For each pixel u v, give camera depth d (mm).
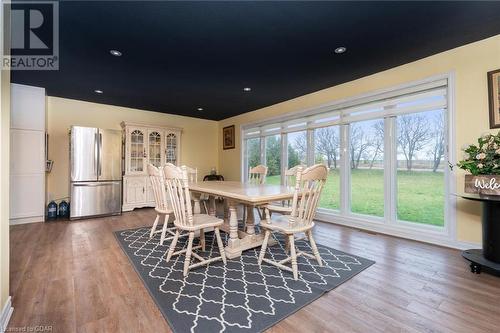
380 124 3314
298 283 1833
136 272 2008
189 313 1457
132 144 4664
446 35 2281
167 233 3070
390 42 2398
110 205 4191
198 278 1910
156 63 2834
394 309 1508
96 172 4059
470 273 1998
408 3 1818
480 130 2383
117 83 3521
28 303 1545
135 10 1872
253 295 1663
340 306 1543
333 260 2270
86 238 2908
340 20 2027
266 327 1339
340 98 3590
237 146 5699
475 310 1494
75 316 1421
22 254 2383
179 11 1892
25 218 3631
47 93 4027
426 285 1805
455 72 2535
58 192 4297
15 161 3549
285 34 2234
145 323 1367
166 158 5074
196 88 3748
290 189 2424
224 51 2551
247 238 2539
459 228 2553
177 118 5707
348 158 3637
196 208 2848
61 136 4324
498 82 2270
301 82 3490
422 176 2930
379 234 3150
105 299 1604
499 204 1918
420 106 2857
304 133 4281
